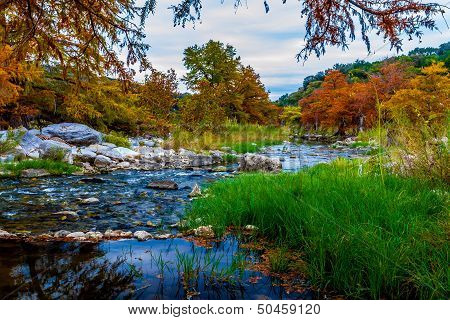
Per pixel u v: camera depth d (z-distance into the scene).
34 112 16.92
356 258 2.85
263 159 11.26
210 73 47.62
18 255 3.46
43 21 3.80
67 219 5.07
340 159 9.55
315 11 3.40
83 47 4.27
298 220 3.87
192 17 3.44
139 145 17.62
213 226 4.38
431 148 5.27
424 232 3.11
